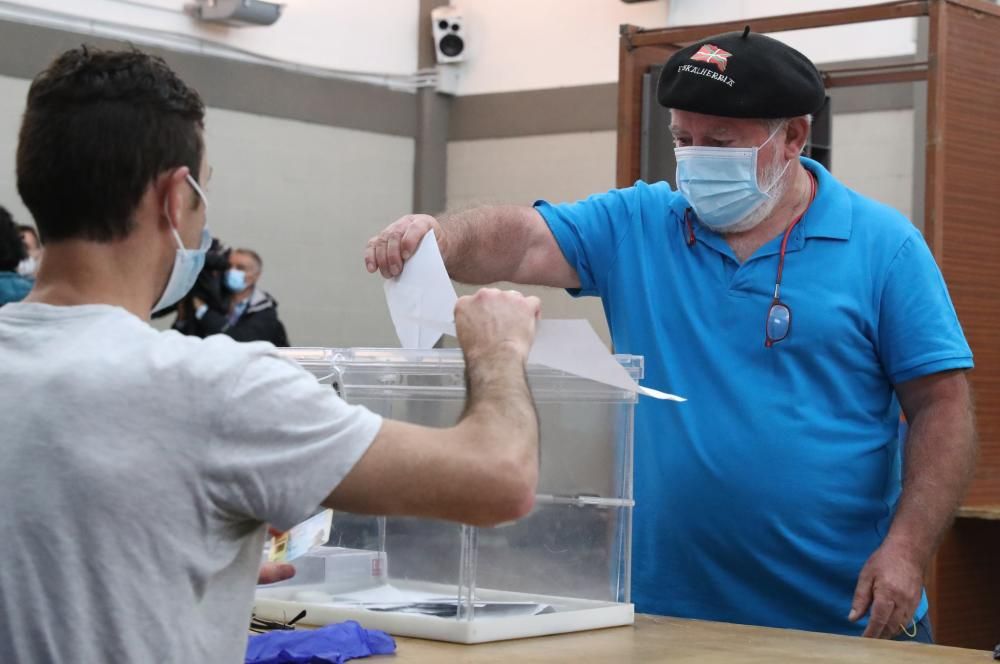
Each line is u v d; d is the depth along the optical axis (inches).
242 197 278.1
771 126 77.5
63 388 39.7
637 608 80.9
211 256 220.2
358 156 297.1
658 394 58.0
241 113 277.4
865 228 79.1
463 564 59.4
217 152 274.1
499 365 46.1
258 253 280.7
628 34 151.9
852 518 76.9
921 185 234.1
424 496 41.6
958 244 137.2
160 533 39.4
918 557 73.7
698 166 78.2
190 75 269.0
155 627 39.3
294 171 286.5
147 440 39.5
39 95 42.8
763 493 76.7
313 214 289.9
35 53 245.8
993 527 141.6
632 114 152.3
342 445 40.9
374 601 63.0
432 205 305.7
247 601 42.8
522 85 296.4
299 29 286.8
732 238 80.8
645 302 82.6
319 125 290.5
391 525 63.9
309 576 65.9
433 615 60.2
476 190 303.4
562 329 56.4
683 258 82.0
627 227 85.1
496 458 42.1
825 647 60.0
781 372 77.7
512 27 297.6
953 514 75.9
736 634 63.7
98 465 39.0
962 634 138.2
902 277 77.7
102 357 40.3
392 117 302.4
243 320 231.5
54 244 43.2
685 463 78.7
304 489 40.5
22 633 38.8
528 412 44.5
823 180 81.7
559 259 86.0
